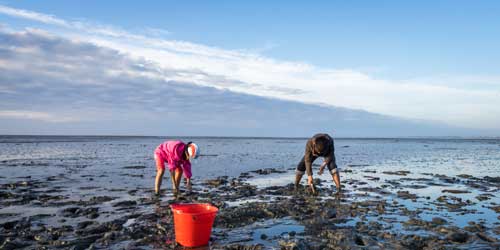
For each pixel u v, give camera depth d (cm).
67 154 2812
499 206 950
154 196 1053
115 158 2478
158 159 1066
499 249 601
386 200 1035
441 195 1151
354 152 3838
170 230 682
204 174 1659
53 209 883
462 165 2302
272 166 2092
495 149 4859
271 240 639
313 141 1100
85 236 654
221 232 685
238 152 3525
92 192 1129
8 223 730
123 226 720
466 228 725
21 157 2459
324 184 1349
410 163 2422
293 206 895
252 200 1012
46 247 590
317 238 651
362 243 631
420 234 686
